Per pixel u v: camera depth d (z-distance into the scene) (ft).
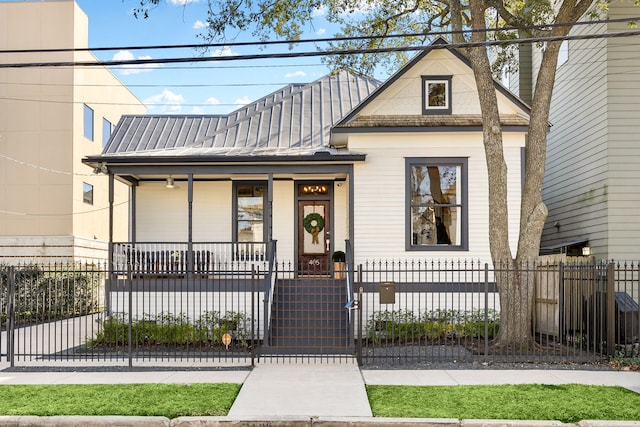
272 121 63.26
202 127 65.16
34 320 59.16
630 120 50.14
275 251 52.13
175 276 50.26
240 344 45.09
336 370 34.24
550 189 63.77
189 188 52.01
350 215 51.37
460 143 51.65
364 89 68.64
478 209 51.16
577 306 42.60
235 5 46.42
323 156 50.52
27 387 29.63
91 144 83.41
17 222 75.15
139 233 60.18
